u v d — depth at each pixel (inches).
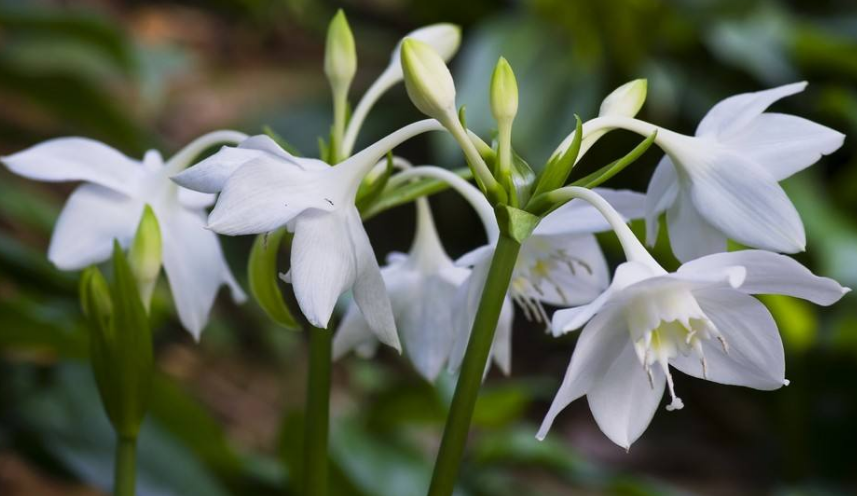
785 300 41.5
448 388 35.6
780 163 25.2
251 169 23.7
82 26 47.2
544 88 54.7
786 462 49.9
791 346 44.8
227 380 51.1
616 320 23.8
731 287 23.6
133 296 26.4
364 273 24.3
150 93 49.7
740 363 24.5
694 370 24.7
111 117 45.8
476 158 24.5
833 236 45.7
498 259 24.6
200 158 56.2
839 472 50.1
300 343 55.0
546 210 24.7
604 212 24.2
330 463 33.9
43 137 48.3
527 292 27.4
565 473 35.5
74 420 33.5
